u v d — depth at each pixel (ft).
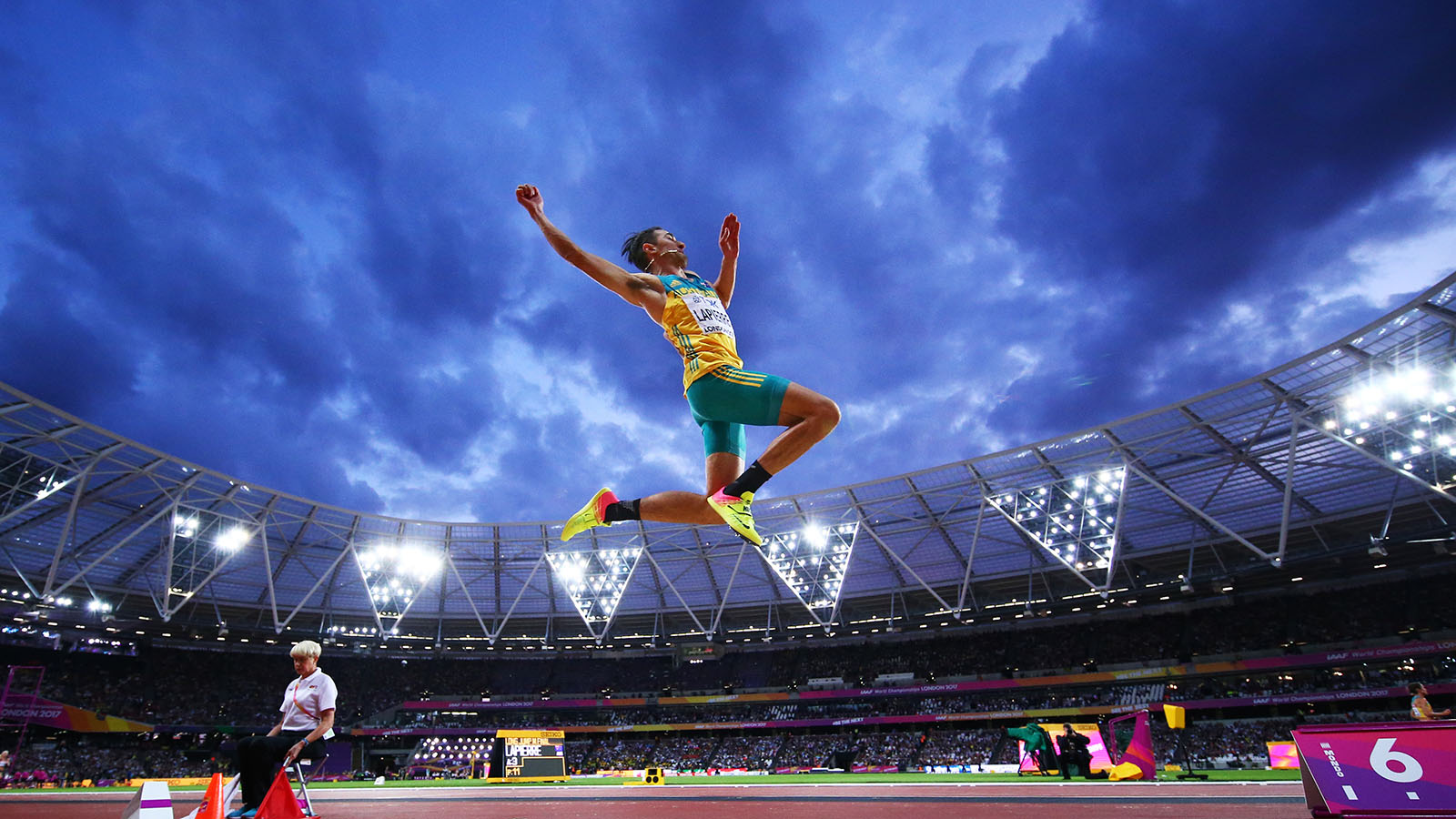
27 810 39.96
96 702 198.49
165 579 181.47
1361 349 121.19
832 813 32.19
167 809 18.81
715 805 38.96
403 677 254.47
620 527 208.85
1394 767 20.20
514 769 111.86
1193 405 142.00
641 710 243.60
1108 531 174.70
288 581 205.36
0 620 178.50
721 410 12.87
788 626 236.22
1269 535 169.89
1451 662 162.91
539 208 14.64
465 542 211.61
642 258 15.81
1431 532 144.25
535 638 244.01
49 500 150.10
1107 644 209.87
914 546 199.52
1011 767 163.73
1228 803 37.70
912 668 231.30
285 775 18.78
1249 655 186.29
